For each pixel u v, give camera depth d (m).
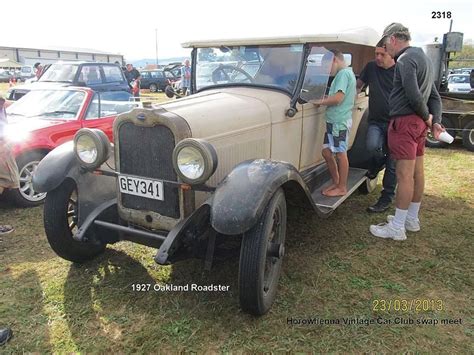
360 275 3.41
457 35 8.38
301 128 3.89
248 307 2.74
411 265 3.57
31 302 3.03
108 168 3.36
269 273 2.96
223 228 2.49
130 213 3.13
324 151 4.05
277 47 3.74
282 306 2.98
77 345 2.59
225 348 2.56
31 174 5.10
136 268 3.50
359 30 4.32
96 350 2.55
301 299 3.07
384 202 4.82
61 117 5.77
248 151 3.29
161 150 2.88
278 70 3.76
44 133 5.21
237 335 2.68
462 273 3.43
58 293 3.14
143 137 2.94
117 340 2.64
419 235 4.18
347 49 4.87
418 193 4.16
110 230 3.26
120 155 3.08
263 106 3.45
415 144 3.79
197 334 2.69
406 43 3.77
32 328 2.75
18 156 4.96
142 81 26.20
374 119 4.69
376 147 4.48
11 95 8.24
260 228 2.63
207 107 3.13
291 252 3.80
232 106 3.26
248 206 2.50
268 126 3.45
